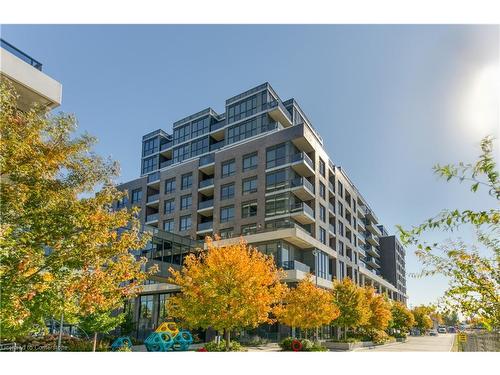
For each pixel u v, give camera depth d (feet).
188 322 70.54
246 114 167.53
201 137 182.19
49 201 29.89
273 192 141.08
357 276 187.93
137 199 186.50
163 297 136.77
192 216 161.58
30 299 27.48
